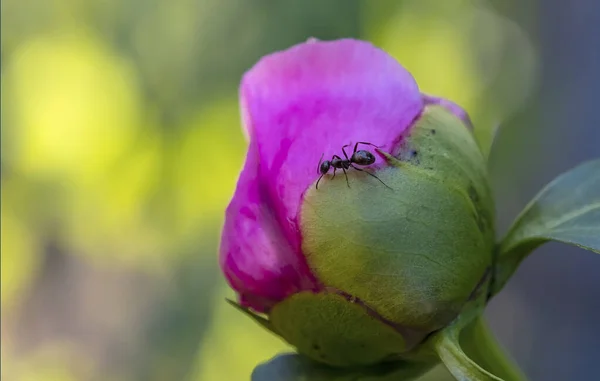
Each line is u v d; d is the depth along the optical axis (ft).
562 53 1.00
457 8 1.10
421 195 0.46
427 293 0.46
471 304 0.47
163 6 1.10
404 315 0.46
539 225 0.49
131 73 1.12
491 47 1.10
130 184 1.12
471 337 0.48
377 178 0.46
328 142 0.46
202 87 1.09
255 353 1.11
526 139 0.98
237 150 1.08
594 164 0.48
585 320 0.95
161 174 1.12
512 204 0.95
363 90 0.47
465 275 0.47
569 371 0.94
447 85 1.09
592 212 0.48
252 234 0.47
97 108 1.12
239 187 0.47
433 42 1.10
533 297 0.98
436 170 0.47
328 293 0.46
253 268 0.47
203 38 1.09
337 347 0.47
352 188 0.46
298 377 0.49
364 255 0.45
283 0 1.04
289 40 1.04
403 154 0.47
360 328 0.47
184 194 1.11
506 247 0.49
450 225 0.46
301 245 0.46
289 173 0.46
